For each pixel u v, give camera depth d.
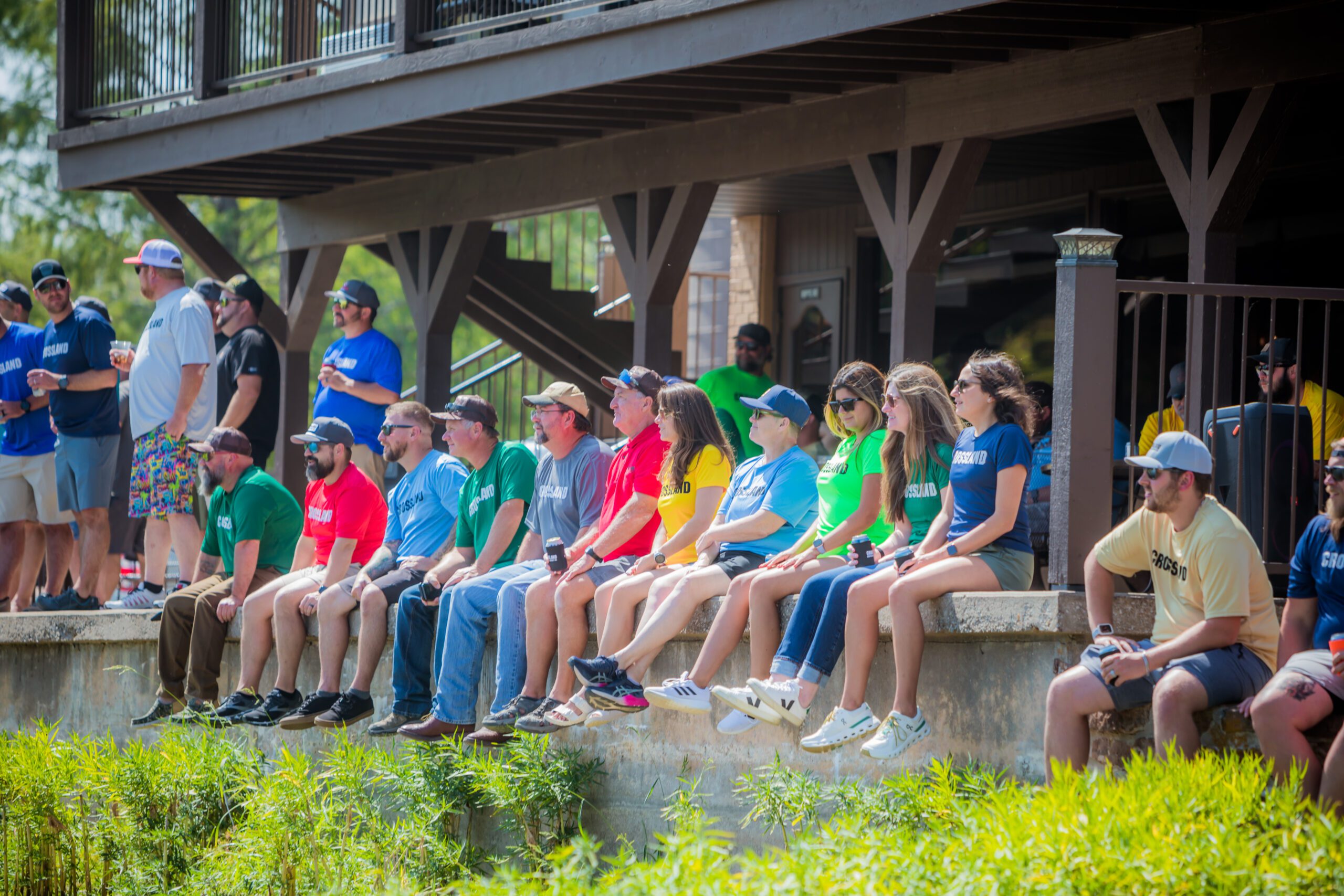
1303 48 15.48
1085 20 16.20
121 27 25.61
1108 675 11.23
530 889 11.45
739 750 14.27
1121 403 23.81
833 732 12.70
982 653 12.66
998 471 12.58
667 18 17.88
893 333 19.08
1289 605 11.25
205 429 20.02
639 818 14.98
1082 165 24.05
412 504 17.34
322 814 15.48
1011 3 15.77
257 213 61.47
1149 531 11.55
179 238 26.77
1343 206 21.12
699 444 14.63
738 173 20.64
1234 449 13.65
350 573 17.58
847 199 27.67
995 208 26.08
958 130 18.34
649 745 14.98
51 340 20.48
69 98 26.11
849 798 12.52
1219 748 11.15
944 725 12.91
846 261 28.11
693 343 32.22
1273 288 12.77
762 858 11.58
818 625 12.99
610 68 18.66
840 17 16.36
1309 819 9.73
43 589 24.31
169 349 19.59
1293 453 12.79
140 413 19.72
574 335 27.36
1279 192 21.94
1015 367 12.91
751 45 17.23
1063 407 12.57
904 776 12.23
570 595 14.83
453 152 23.61
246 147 23.16
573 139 22.67
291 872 15.14
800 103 20.03
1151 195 23.58
